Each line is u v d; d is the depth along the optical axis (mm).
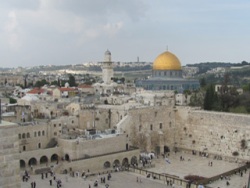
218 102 174125
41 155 105812
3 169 34719
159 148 141125
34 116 140500
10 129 35219
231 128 130250
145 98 181875
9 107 135625
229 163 125188
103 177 101062
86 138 114125
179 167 117750
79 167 104750
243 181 100938
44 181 91938
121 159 116625
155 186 93875
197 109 148875
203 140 138750
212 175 107375
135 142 133875
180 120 146500
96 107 147000
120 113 137250
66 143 109500
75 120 130750
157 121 141875
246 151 125812
